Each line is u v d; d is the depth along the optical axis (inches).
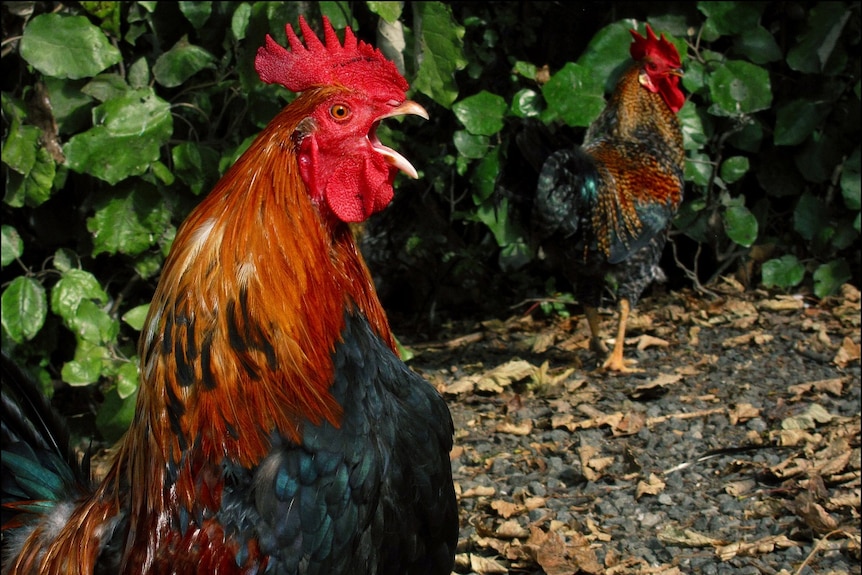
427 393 69.7
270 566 61.5
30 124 96.6
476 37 113.0
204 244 62.4
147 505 63.7
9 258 97.3
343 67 65.5
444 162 111.3
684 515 88.4
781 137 113.1
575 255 105.0
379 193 66.3
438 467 68.2
